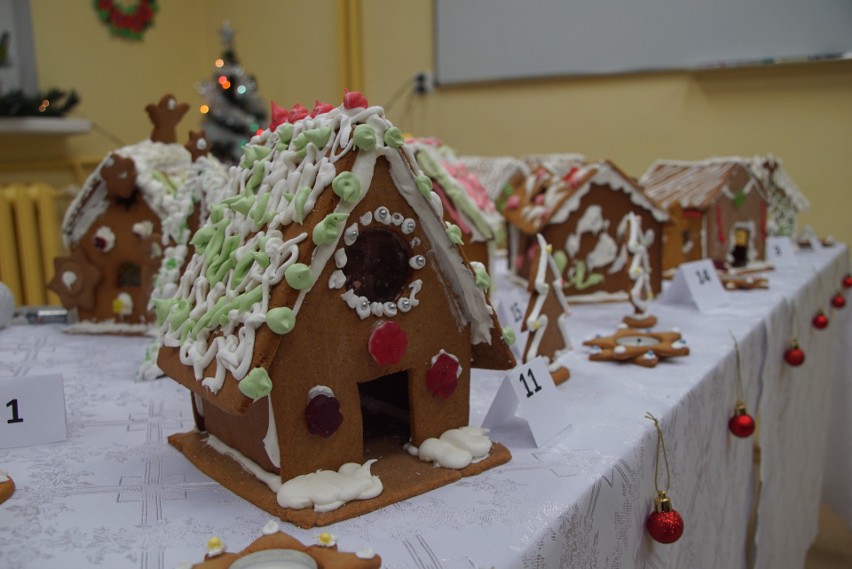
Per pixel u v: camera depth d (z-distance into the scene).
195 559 0.64
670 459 1.01
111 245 1.57
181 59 3.89
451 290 0.85
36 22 3.08
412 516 0.71
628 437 0.92
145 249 1.51
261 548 0.60
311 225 0.72
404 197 0.78
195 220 1.38
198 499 0.77
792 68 2.74
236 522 0.71
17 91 2.74
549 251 1.20
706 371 1.19
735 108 2.87
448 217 1.65
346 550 0.64
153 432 1.00
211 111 3.10
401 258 0.80
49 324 1.68
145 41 3.63
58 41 3.19
